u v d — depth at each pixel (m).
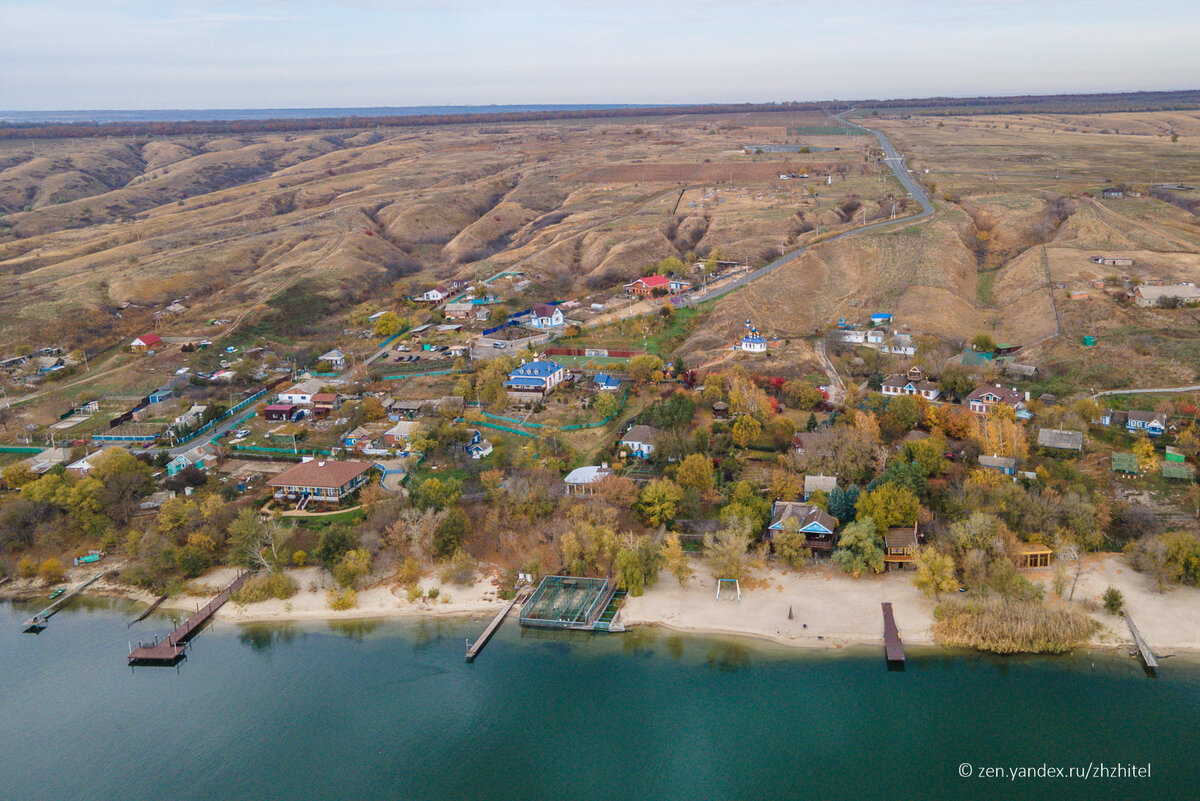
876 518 112.19
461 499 128.88
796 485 123.69
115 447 149.62
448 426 151.75
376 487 129.62
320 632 106.88
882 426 141.62
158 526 124.94
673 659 98.19
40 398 186.50
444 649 102.56
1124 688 89.00
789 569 113.38
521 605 110.00
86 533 129.88
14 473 141.62
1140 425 138.00
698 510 122.75
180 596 116.00
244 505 132.38
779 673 94.81
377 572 116.25
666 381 172.00
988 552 106.06
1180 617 97.69
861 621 101.94
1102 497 117.06
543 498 125.56
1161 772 78.62
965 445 134.38
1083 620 95.88
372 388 184.00
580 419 158.00
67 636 108.06
